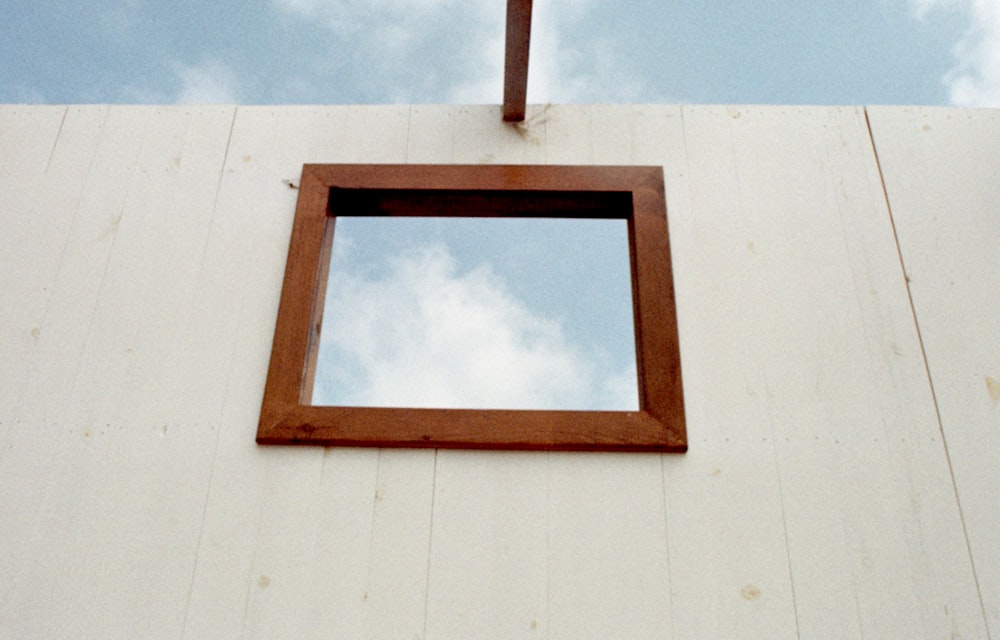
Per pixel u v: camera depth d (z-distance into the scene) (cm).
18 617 142
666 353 164
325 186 188
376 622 139
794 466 153
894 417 159
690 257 178
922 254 178
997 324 169
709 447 155
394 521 148
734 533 146
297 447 157
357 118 201
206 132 200
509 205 192
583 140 196
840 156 192
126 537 149
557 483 152
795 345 167
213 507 151
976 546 145
